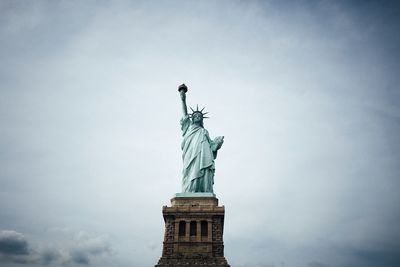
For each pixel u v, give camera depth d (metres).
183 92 132.62
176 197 111.38
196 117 128.25
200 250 101.94
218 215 106.81
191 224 106.50
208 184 116.25
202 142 121.75
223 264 98.75
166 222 106.88
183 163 121.94
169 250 102.31
